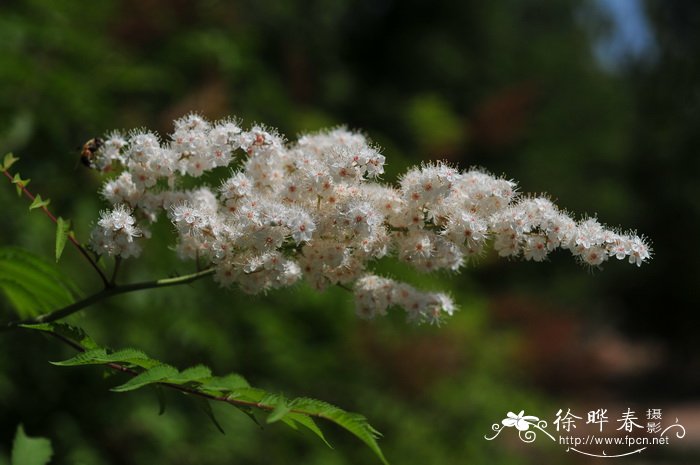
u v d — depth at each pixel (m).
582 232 2.98
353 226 2.89
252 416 2.32
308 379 8.16
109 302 6.40
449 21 35.06
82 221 6.25
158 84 7.84
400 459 8.93
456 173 3.01
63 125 6.39
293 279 3.14
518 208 3.04
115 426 6.43
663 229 31.45
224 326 7.28
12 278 3.16
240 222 2.89
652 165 31.48
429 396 10.27
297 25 19.94
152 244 6.53
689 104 30.41
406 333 10.19
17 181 2.77
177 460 6.58
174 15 8.70
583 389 14.55
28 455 2.83
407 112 12.46
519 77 36.62
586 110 37.31
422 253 3.08
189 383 2.37
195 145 3.07
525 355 13.53
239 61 8.42
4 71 5.84
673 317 32.84
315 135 3.44
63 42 6.81
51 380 6.23
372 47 33.31
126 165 3.15
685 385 33.06
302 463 7.59
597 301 34.09
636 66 32.19
